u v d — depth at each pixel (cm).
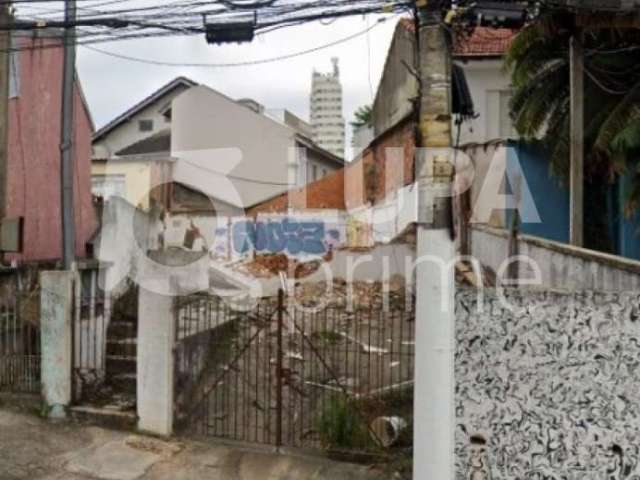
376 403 714
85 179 1438
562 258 855
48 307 725
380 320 980
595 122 1048
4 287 823
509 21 514
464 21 515
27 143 1207
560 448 549
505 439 560
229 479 596
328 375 817
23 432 674
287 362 866
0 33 884
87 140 1454
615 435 537
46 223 1266
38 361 746
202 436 684
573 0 716
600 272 801
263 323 894
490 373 561
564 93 1105
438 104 511
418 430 513
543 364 552
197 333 769
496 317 559
